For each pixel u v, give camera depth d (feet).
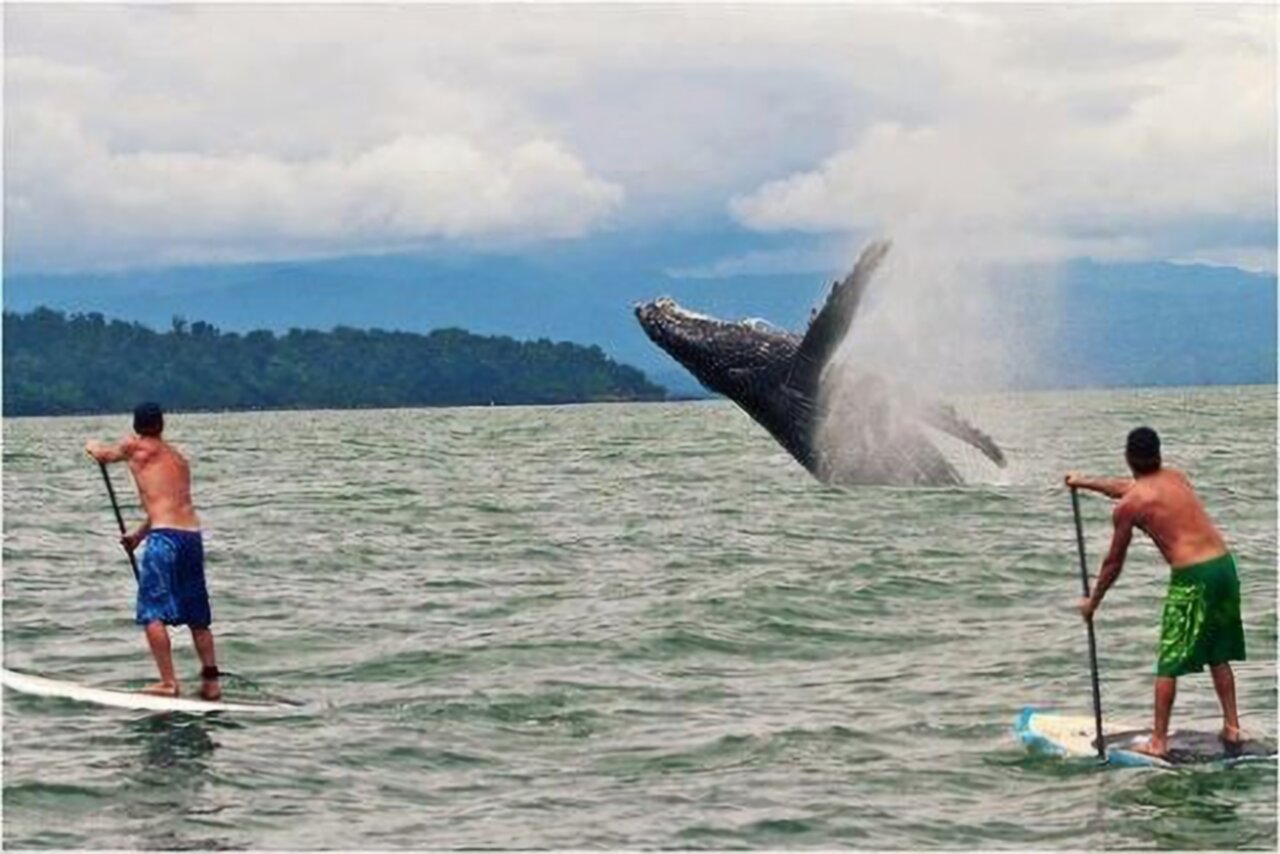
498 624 146.30
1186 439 393.50
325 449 479.82
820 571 169.68
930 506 225.35
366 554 193.88
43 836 90.12
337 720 113.19
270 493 286.46
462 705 116.67
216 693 121.19
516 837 89.15
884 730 108.78
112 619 151.43
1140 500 103.50
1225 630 103.24
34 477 346.95
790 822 91.15
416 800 95.81
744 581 162.50
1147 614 145.07
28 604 159.63
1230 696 104.32
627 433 562.66
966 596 155.94
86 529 228.84
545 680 124.06
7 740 108.58
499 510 243.81
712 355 244.63
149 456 124.26
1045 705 114.73
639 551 190.60
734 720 111.86
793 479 281.95
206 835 89.92
